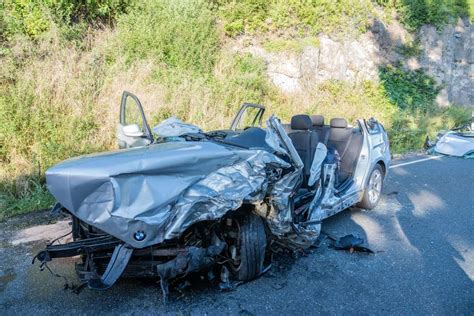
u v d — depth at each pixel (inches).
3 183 240.1
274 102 434.0
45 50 319.6
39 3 338.6
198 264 132.7
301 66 490.6
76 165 121.6
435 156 423.2
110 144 295.1
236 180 134.1
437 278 161.8
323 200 183.2
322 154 187.5
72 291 141.1
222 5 470.3
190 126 185.3
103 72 338.0
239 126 252.8
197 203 125.6
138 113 309.1
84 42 354.9
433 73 664.4
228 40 464.8
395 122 514.9
